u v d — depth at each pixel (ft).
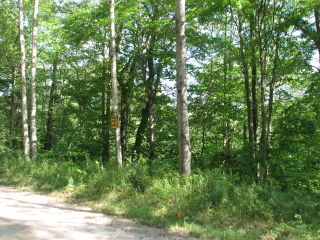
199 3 40.96
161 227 20.71
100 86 55.62
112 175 31.53
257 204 23.36
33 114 49.21
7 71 71.67
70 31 52.24
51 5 57.00
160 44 53.01
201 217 22.35
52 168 39.68
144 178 29.68
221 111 53.01
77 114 58.95
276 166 40.47
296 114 39.83
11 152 61.77
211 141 56.34
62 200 28.73
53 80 66.18
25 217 21.03
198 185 26.09
